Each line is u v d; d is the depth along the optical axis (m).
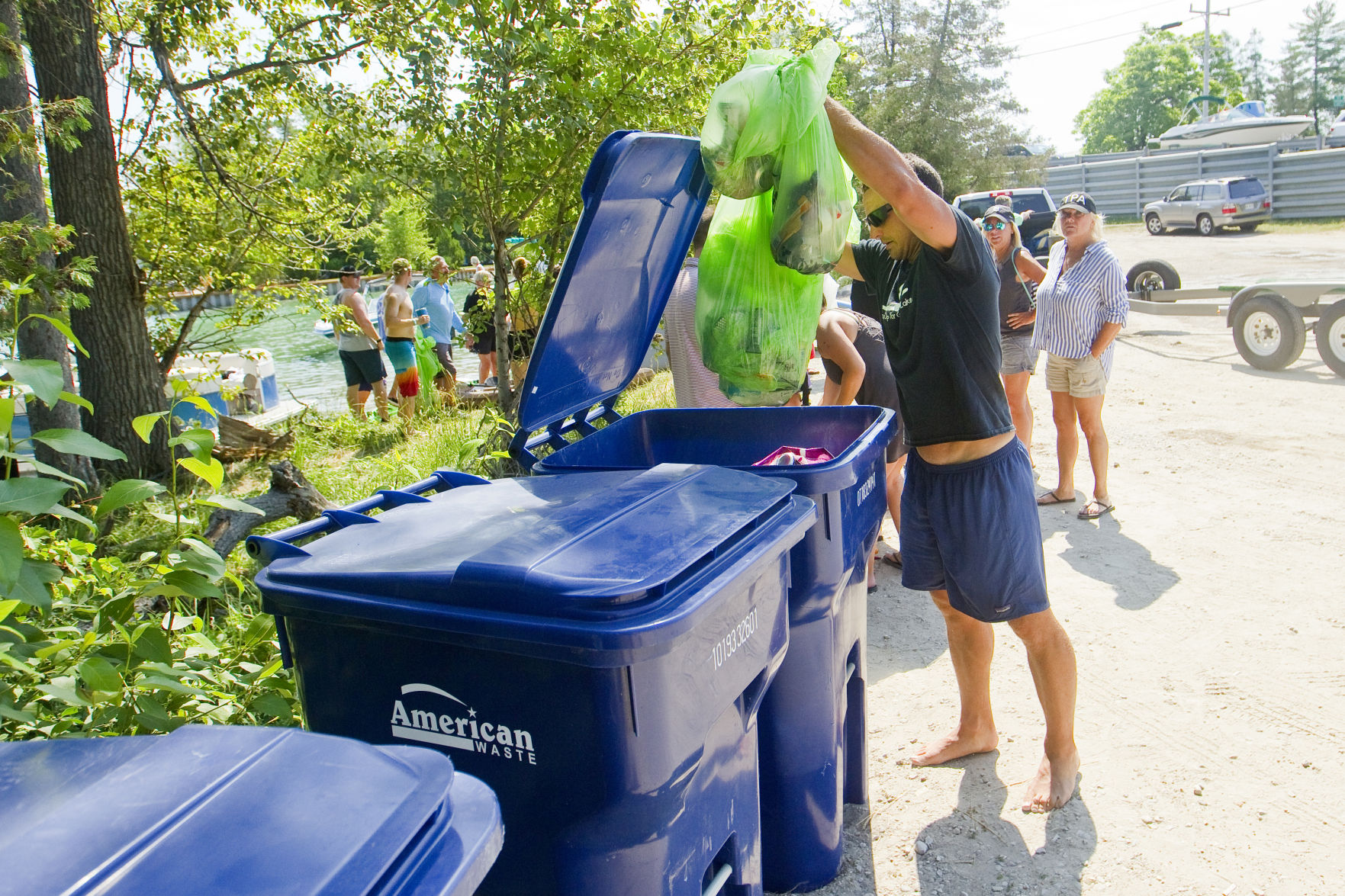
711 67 6.87
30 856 1.03
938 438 2.76
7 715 2.23
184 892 0.99
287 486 4.42
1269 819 2.84
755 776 2.20
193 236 8.94
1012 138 36.28
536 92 6.20
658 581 1.62
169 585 2.53
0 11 5.80
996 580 2.79
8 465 2.42
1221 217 26.91
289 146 9.17
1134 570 4.77
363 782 1.18
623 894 1.74
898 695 3.77
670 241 3.24
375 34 6.91
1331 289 8.69
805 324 3.16
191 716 2.63
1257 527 5.20
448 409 9.59
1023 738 3.38
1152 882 2.62
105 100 7.29
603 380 3.33
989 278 2.62
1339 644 3.86
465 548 1.84
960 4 35.84
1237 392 8.55
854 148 2.60
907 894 2.64
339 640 1.89
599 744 1.64
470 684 1.75
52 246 5.18
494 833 1.19
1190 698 3.54
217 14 8.50
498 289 7.05
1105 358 5.50
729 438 3.44
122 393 7.48
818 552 2.44
